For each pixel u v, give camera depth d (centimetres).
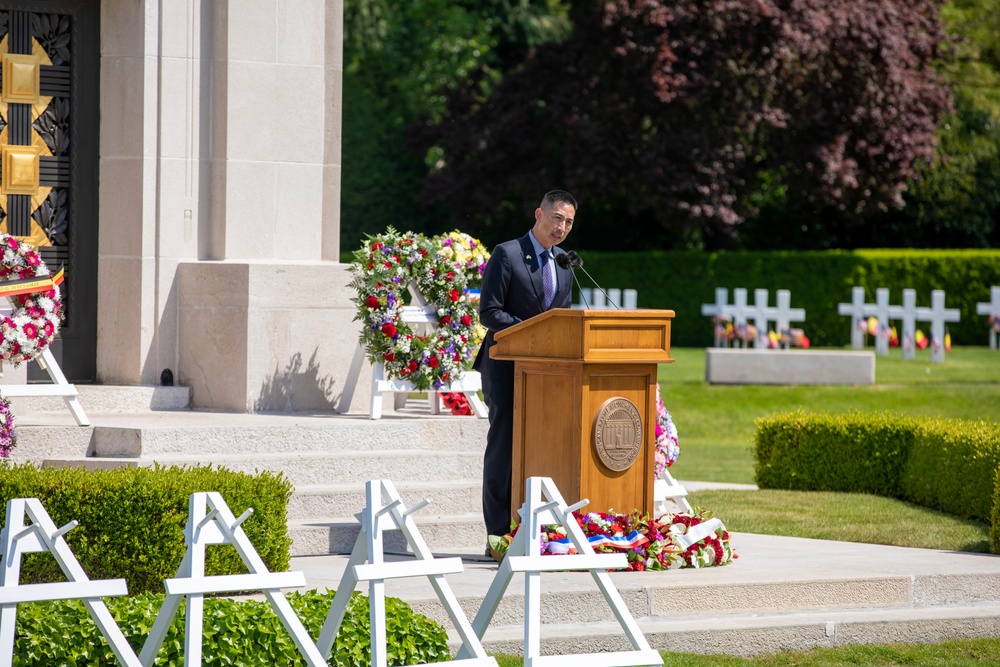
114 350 1625
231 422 1455
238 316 1583
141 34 1600
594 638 1065
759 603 1165
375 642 773
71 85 1631
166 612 770
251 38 1644
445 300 1581
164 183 1611
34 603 889
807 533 1547
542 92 4719
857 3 4581
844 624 1149
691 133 4525
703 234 5225
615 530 1199
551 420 1198
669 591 1131
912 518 1661
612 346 1178
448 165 4959
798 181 4719
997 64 5422
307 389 1625
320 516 1361
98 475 1114
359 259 1573
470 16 5253
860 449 1948
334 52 1714
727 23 4375
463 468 1495
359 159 5109
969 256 4719
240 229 1642
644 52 4372
